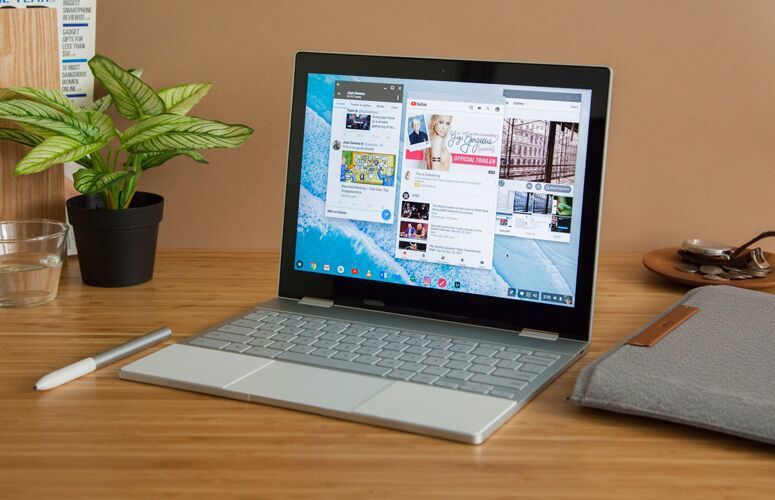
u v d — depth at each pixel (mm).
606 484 684
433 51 1330
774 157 1347
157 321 1051
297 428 775
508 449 739
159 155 1220
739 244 1378
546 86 989
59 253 1120
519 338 981
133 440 752
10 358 930
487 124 1016
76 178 1083
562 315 984
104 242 1154
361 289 1073
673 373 813
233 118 1364
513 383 852
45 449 735
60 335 999
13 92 1119
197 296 1148
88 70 1296
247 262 1321
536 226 996
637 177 1362
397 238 1056
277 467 708
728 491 674
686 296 1072
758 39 1309
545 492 671
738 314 988
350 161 1075
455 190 1030
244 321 1020
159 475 696
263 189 1381
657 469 707
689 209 1370
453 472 701
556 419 796
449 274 1033
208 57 1346
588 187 973
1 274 1079
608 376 807
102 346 967
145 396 840
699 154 1351
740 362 843
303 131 1096
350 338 970
